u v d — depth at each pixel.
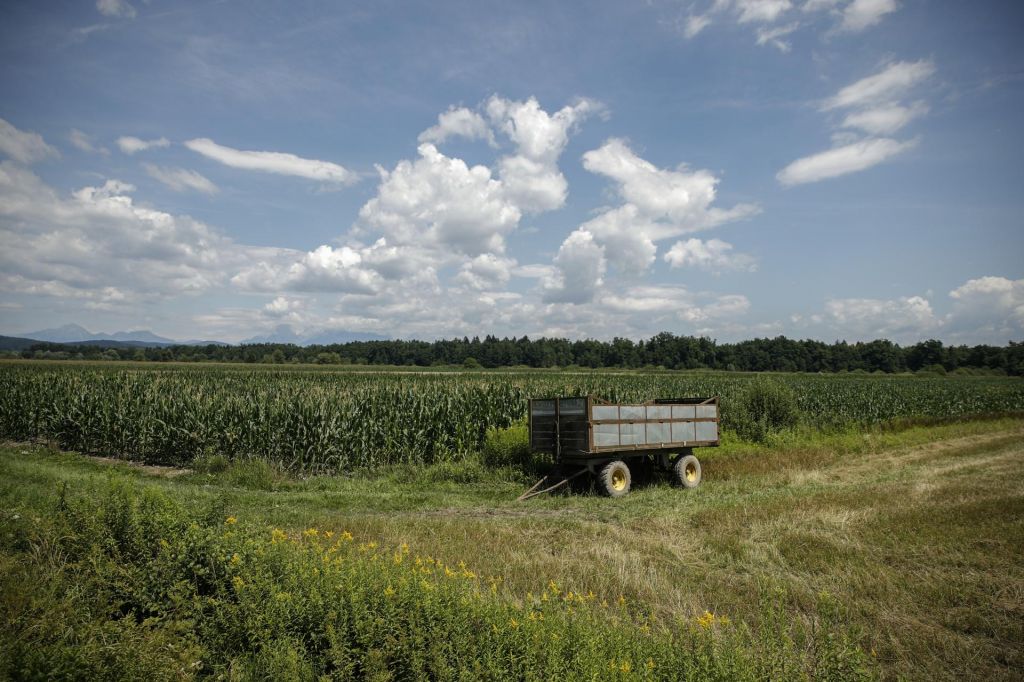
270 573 5.23
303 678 4.23
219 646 4.71
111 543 5.84
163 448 17.80
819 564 7.82
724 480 15.80
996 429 27.61
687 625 5.60
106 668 4.20
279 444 17.00
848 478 15.59
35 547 5.97
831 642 5.29
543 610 5.22
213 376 36.00
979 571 7.59
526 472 15.41
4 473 12.22
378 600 4.81
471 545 8.70
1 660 4.04
